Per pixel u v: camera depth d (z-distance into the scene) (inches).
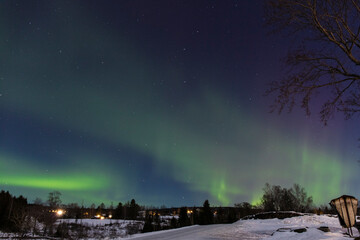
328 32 335.6
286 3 334.6
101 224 3093.0
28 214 1744.6
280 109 354.9
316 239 458.6
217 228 1111.0
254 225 1180.5
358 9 315.9
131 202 4537.4
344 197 422.6
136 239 847.7
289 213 1425.9
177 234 932.0
